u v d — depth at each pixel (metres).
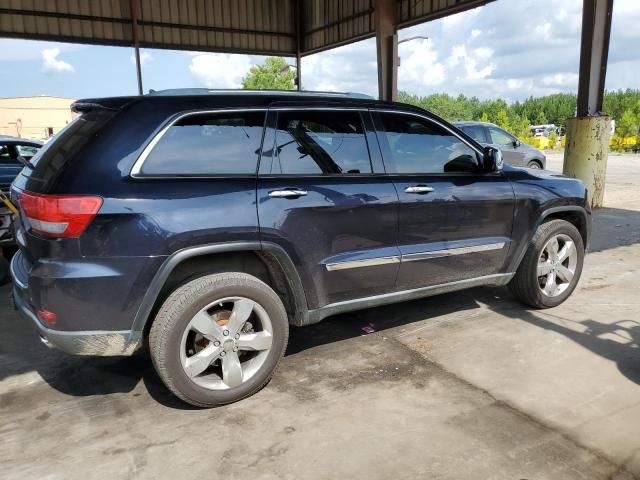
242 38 17.55
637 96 77.38
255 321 3.10
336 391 3.15
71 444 2.64
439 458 2.49
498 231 3.99
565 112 99.94
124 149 2.67
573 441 2.61
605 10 8.86
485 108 102.38
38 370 3.48
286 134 3.13
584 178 9.55
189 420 2.86
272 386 3.23
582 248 4.56
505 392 3.10
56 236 2.55
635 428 2.72
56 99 72.06
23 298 2.90
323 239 3.16
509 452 2.53
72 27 14.77
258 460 2.50
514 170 4.21
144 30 15.78
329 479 2.36
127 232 2.61
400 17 14.44
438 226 3.65
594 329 4.04
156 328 2.77
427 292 3.78
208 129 2.90
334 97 3.38
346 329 4.12
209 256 3.04
